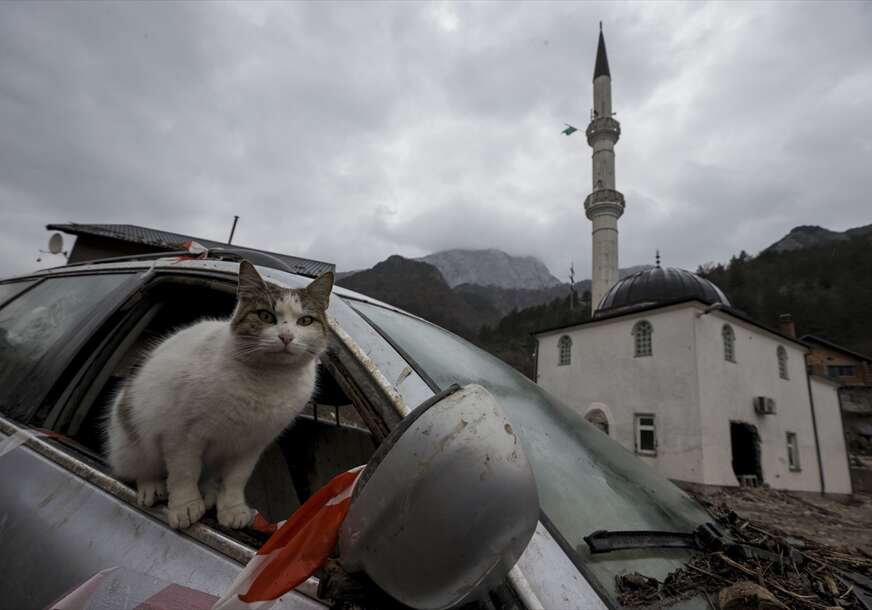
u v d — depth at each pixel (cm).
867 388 3741
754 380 1988
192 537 130
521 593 92
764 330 2098
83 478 164
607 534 129
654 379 1884
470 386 87
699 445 1697
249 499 260
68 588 131
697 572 135
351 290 220
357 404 133
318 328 160
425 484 72
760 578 138
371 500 76
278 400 155
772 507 1495
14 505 167
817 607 131
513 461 76
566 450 172
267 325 152
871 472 2927
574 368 2216
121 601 118
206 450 153
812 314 6025
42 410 208
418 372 141
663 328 1902
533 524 79
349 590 86
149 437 147
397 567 74
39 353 241
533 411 188
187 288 239
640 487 184
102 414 237
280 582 88
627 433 1920
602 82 3819
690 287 2547
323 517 92
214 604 103
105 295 241
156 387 150
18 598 141
